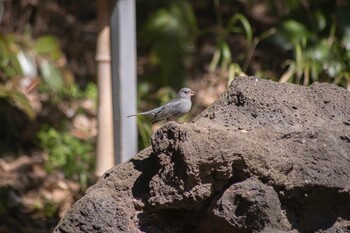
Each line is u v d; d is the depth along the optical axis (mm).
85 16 17328
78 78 15516
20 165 12367
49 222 10734
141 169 5914
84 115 13930
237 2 16359
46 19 15836
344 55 12188
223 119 5961
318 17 13125
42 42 12617
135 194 5828
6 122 13156
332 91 6262
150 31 14797
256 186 5301
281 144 5566
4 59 12430
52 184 11664
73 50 16281
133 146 9492
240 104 6078
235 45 15445
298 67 11328
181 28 14750
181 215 5773
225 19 16672
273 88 6188
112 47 9352
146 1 16312
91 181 11773
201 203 5477
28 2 15086
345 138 5688
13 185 11703
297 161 5461
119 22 9258
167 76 14641
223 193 5395
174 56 14672
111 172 5957
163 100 13711
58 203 11195
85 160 12453
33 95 14031
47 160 12641
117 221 5598
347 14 12641
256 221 5262
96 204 5605
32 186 11766
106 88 10805
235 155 5336
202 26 16703
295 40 12469
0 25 14867
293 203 5480
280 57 14148
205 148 5352
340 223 5480
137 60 16328
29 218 10828
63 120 13500
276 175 5391
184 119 12320
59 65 12875
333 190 5406
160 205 5512
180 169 5438
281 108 5965
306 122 5879
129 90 9398
